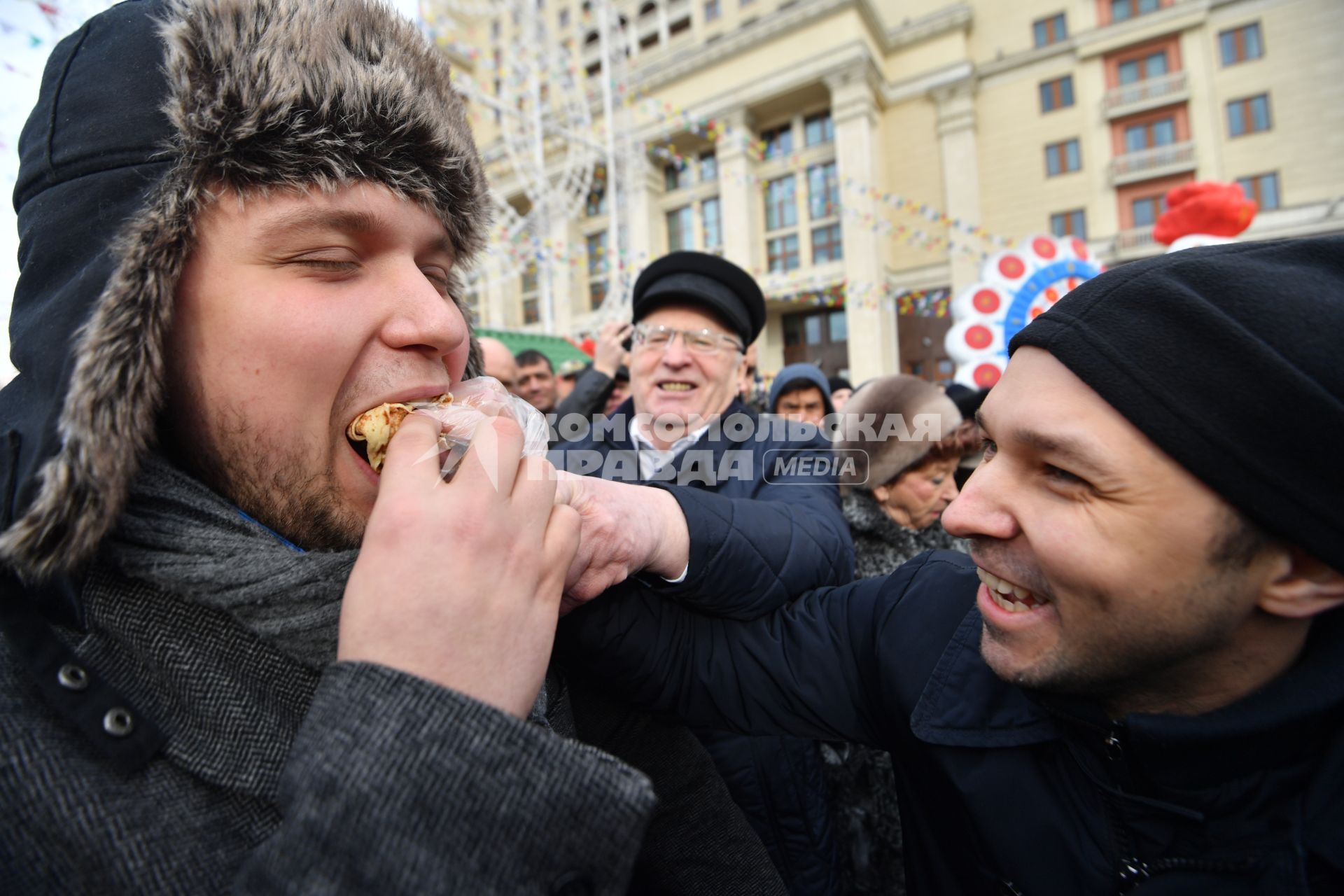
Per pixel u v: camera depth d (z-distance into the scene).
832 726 0.83
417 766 0.38
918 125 15.75
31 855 0.40
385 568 0.43
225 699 0.47
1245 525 0.48
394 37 0.57
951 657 0.73
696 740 0.95
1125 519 0.50
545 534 0.51
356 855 0.37
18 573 0.43
